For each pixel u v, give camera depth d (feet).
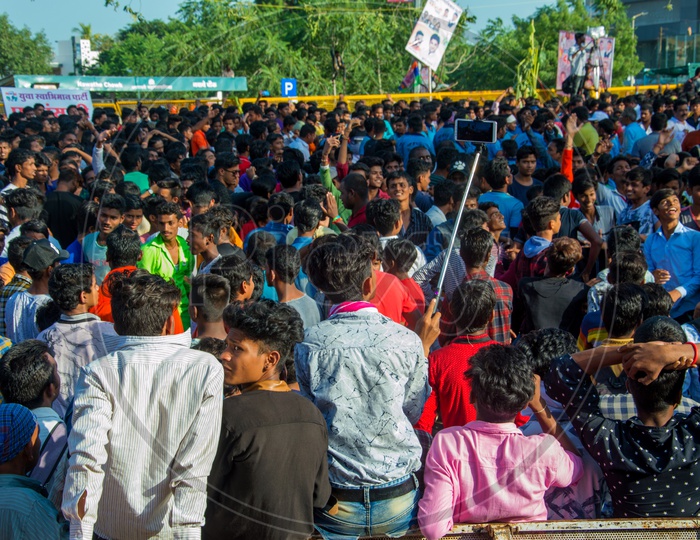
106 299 11.23
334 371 7.62
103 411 6.61
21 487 7.62
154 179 21.42
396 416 7.69
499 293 12.78
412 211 18.12
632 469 7.71
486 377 7.85
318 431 7.29
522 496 7.80
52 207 19.57
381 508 7.61
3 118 43.62
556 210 15.80
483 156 23.02
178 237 15.01
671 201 16.51
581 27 71.92
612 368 8.99
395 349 7.71
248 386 7.67
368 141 31.12
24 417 7.88
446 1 24.98
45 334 10.53
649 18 107.45
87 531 6.32
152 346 7.01
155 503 6.70
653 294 11.22
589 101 42.27
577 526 7.46
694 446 7.70
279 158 28.66
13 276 13.60
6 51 114.73
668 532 7.41
